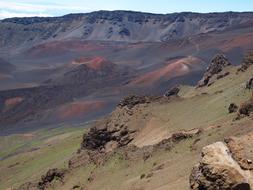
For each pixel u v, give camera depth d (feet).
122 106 404.77
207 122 299.38
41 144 633.20
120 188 223.92
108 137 373.61
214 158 117.60
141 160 255.09
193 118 330.54
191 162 188.34
